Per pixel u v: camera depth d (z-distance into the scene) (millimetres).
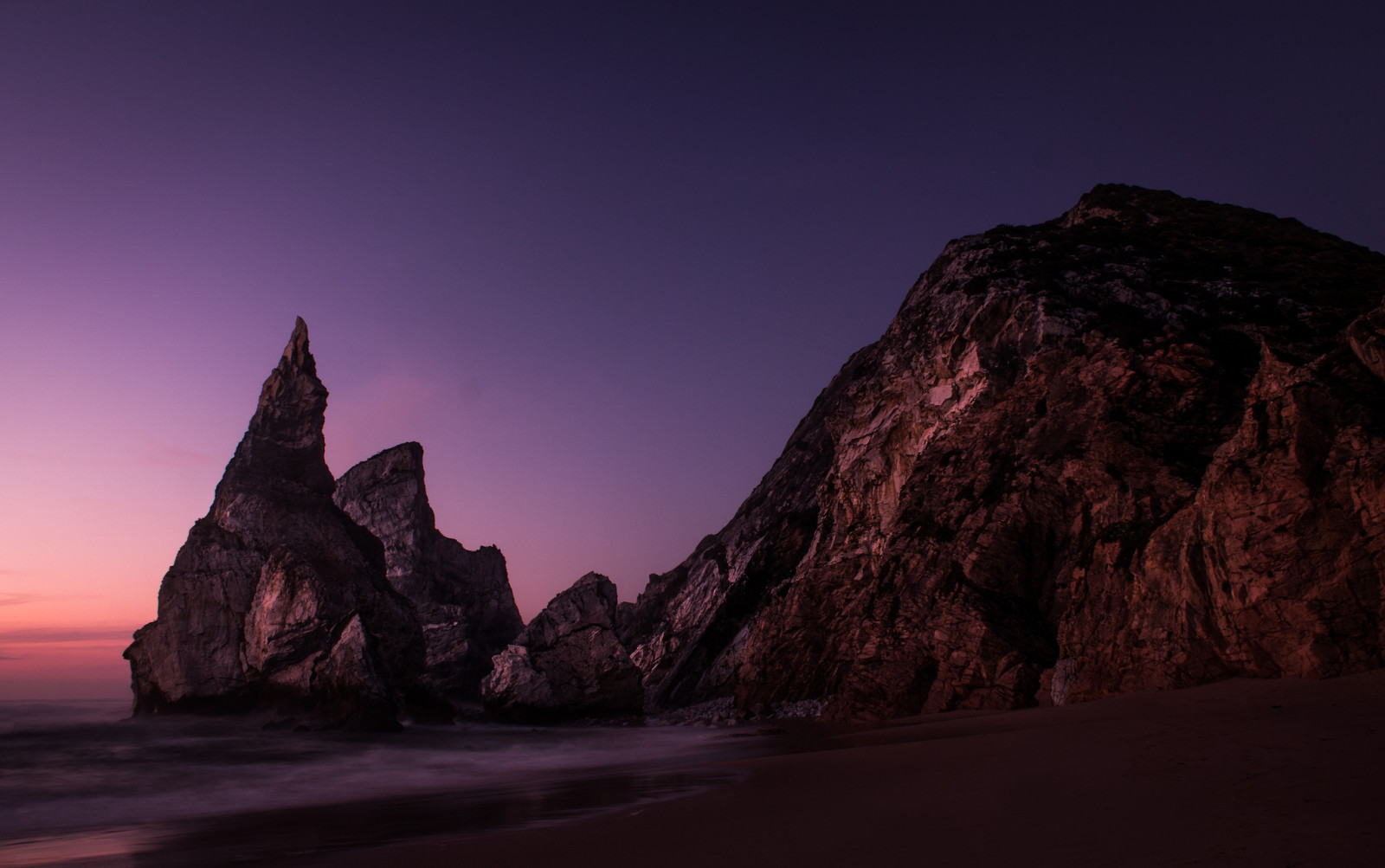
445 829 14430
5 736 36281
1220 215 47719
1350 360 16109
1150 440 25453
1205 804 8312
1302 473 14969
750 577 52094
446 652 65312
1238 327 31109
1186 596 16906
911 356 39688
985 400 33781
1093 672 19656
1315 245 41531
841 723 28922
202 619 42438
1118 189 55781
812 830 9891
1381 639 13742
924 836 8742
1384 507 13844
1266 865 6117
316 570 42375
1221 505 16125
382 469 71625
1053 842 7723
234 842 14969
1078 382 29281
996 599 26156
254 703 41219
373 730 37812
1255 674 15406
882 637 28828
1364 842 6414
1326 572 14398
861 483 40656
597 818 13602
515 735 37469
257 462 46781
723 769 19156
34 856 14398
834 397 63375
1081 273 37312
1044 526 26922
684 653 53719
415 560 69875
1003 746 14328
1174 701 15164
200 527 44406
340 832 15234
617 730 39938
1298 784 8594
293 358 49219
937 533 30453
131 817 19844
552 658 47562
